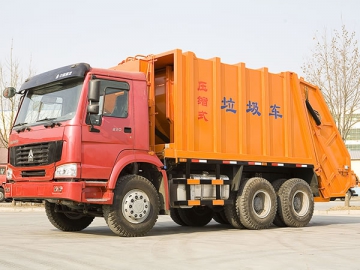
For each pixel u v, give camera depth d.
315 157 13.74
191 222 13.29
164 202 10.51
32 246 8.37
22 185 10.09
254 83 12.60
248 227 11.95
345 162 14.65
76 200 9.27
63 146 9.46
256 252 7.83
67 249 8.01
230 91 12.06
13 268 6.30
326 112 14.40
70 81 9.97
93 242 8.98
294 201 12.98
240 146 12.09
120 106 10.09
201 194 11.34
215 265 6.61
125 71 10.40
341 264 6.80
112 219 9.73
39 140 9.88
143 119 10.36
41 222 13.98
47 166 9.64
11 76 24.92
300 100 13.59
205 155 11.26
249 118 12.38
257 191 12.09
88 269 6.27
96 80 9.48
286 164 12.95
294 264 6.74
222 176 11.84
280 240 9.58
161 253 7.64
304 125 13.60
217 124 11.59
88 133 9.54
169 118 11.34
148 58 11.19
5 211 20.78
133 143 10.14
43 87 10.49
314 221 15.16
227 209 12.11
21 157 10.23
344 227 12.85
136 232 9.95
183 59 11.16
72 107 9.67
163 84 11.65
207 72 11.62
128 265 6.57
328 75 22.36
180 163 11.18
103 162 9.66
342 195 14.49
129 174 10.24
